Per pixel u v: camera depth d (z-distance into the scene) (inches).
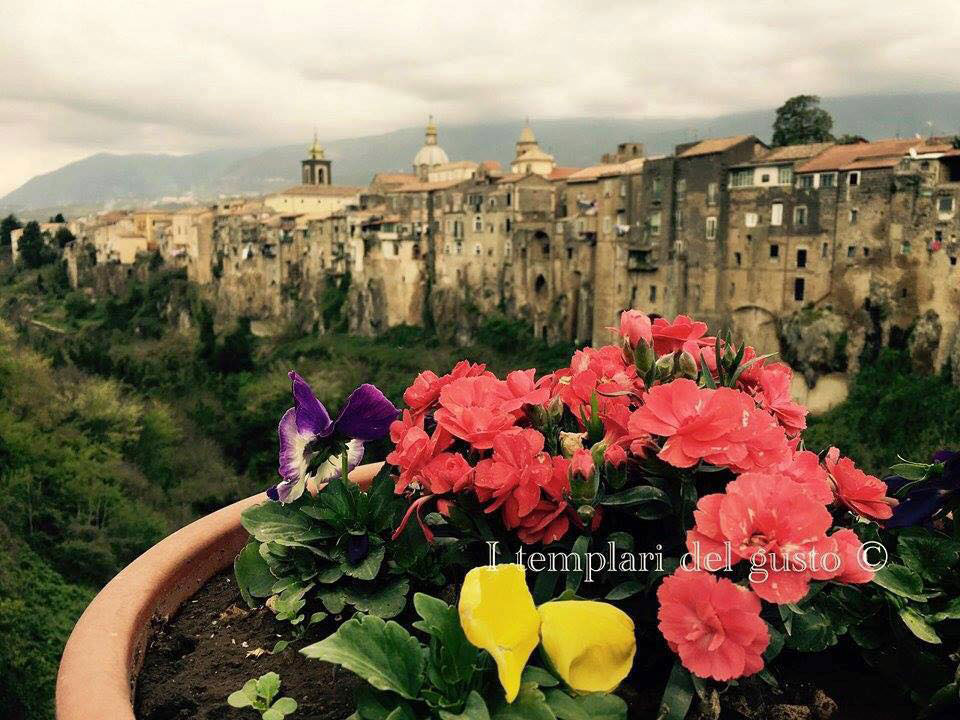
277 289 3978.8
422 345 3134.8
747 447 73.1
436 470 82.3
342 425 95.2
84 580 1165.1
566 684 71.9
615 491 82.2
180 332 3784.5
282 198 4598.9
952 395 1685.5
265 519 97.0
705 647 66.2
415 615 93.8
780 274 1984.5
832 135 2640.3
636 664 83.6
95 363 2357.3
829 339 1886.1
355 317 3437.5
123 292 4648.1
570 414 96.5
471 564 89.2
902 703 83.0
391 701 71.2
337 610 89.8
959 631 82.4
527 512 77.6
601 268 2431.1
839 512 94.7
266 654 92.4
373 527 93.7
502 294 2888.8
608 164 2824.8
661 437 79.8
